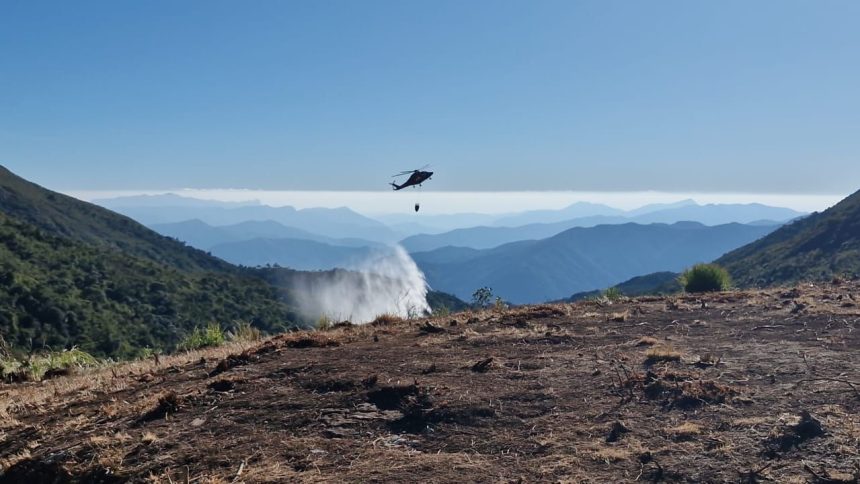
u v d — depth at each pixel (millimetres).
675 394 4984
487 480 3889
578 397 5141
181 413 5492
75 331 46500
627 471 3842
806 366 5508
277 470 4258
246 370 6547
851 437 3953
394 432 4809
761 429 4215
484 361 6176
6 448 5367
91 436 5195
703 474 3719
